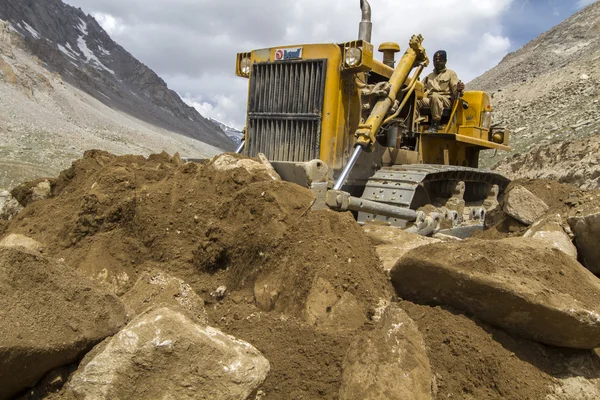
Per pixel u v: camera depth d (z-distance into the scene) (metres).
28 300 2.95
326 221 4.56
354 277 4.21
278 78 7.11
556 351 4.04
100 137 43.59
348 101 6.93
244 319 4.20
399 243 5.29
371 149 6.68
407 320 3.49
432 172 7.38
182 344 2.89
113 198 5.02
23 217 5.53
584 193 5.66
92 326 3.08
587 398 3.72
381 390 3.13
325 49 6.77
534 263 4.04
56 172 25.09
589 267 5.20
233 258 4.64
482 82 64.75
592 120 30.75
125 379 2.83
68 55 102.31
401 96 7.95
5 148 28.64
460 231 7.95
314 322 4.01
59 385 2.95
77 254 4.75
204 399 2.83
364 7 7.43
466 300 4.05
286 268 4.29
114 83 102.00
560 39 66.81
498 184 9.91
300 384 3.50
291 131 6.96
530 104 40.84
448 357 3.74
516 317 3.87
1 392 2.83
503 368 3.71
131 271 4.74
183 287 4.09
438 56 9.12
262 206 4.65
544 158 25.31
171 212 5.05
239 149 7.54
